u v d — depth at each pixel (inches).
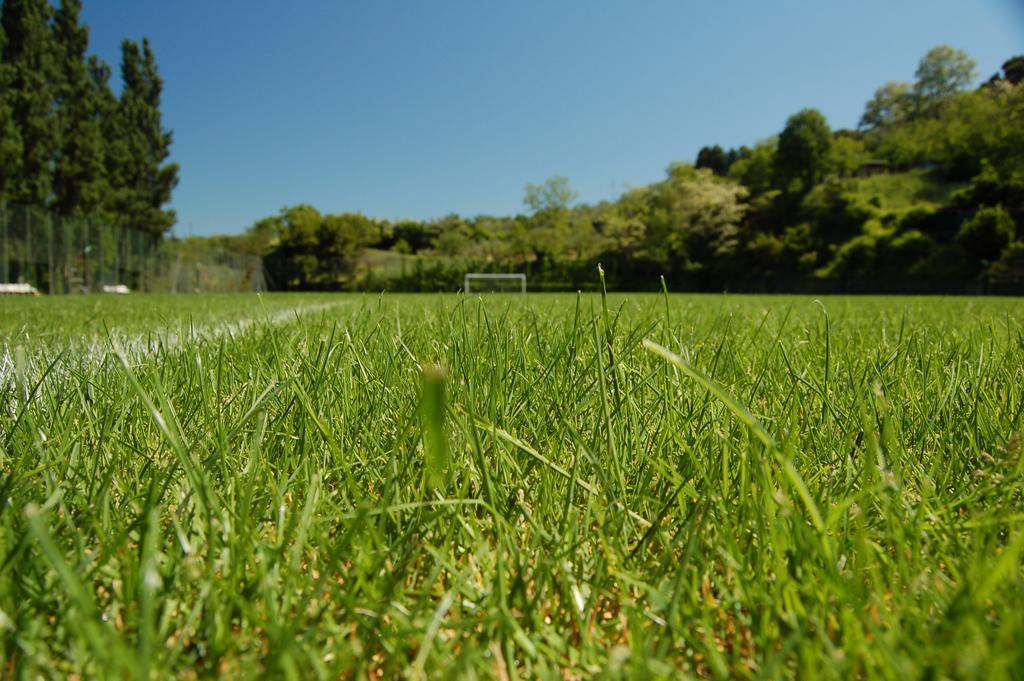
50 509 23.5
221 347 44.1
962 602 16.0
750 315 167.2
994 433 35.8
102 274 837.2
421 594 18.4
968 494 28.3
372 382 43.8
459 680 15.1
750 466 28.0
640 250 1779.0
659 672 15.1
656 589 20.1
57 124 1022.4
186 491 27.1
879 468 24.4
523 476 30.6
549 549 23.9
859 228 1786.4
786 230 1812.3
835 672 14.7
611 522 24.5
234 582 19.1
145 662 13.0
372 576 19.6
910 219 1681.8
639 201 1978.3
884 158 2573.8
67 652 16.9
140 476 28.9
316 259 1759.4
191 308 243.1
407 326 85.4
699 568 22.0
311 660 14.7
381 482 29.2
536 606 19.1
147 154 1368.1
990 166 1706.4
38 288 706.2
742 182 2247.8
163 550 22.7
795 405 32.1
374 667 17.3
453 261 1731.1
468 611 19.5
